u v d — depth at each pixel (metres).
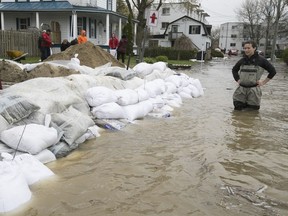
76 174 3.49
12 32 19.78
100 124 5.36
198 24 54.03
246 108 7.54
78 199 2.94
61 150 3.99
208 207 2.85
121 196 3.02
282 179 3.53
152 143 4.66
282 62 42.34
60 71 7.46
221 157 4.17
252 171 3.73
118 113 5.66
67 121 4.36
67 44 15.27
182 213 2.74
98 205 2.84
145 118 6.27
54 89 5.07
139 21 26.86
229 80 15.37
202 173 3.62
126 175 3.50
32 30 22.20
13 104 3.92
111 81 6.74
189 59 39.41
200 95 9.86
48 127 4.07
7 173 2.86
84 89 5.87
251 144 4.80
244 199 3.02
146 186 3.25
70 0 25.94
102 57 10.73
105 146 4.45
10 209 2.66
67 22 25.02
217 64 32.88
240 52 91.50
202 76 17.38
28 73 7.54
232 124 6.03
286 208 2.87
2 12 24.75
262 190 3.23
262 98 9.74
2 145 3.67
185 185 3.30
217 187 3.27
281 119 6.60
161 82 8.13
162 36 54.34
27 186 2.96
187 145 4.62
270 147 4.68
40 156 3.68
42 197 2.94
